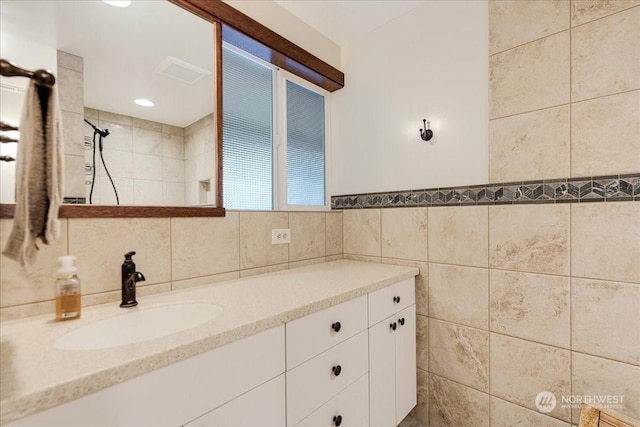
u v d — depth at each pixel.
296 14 1.74
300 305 0.96
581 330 1.16
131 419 0.60
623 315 1.07
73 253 0.95
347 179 2.01
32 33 0.94
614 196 1.09
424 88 1.63
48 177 0.62
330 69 1.93
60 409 0.53
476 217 1.43
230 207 1.57
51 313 0.90
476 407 1.43
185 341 0.69
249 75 1.68
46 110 0.62
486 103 1.42
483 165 1.42
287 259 1.61
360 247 1.90
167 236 1.16
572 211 1.17
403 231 1.69
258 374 0.83
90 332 0.84
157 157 1.19
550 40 1.23
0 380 0.53
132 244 1.07
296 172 1.91
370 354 1.26
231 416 0.77
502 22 1.36
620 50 1.08
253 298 1.04
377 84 1.85
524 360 1.29
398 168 1.74
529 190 1.28
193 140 1.29
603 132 1.11
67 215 0.94
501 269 1.35
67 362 0.60
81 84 1.03
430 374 1.58
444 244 1.54
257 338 0.83
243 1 1.49
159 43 1.21
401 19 1.74
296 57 1.71
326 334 1.05
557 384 1.21
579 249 1.16
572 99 1.18
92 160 1.04
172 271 1.17
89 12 1.05
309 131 1.99
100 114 1.06
